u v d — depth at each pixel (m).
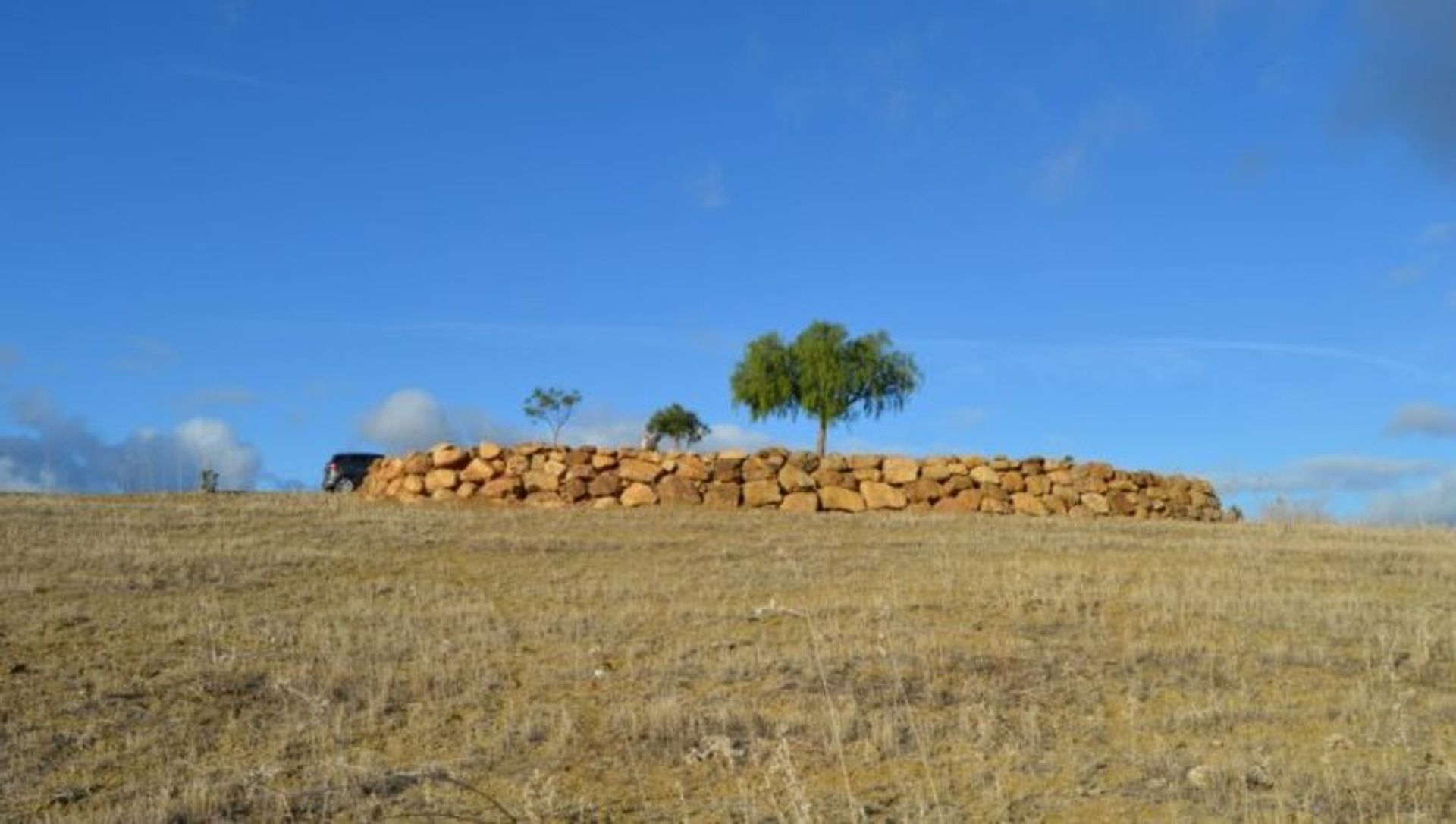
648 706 10.71
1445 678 11.95
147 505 24.28
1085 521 24.69
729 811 8.41
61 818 8.21
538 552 19.23
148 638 13.18
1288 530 23.47
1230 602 14.87
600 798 8.71
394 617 14.27
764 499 26.03
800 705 10.81
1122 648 12.80
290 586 16.31
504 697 11.14
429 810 8.40
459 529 21.44
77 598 15.04
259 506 24.55
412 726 10.34
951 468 26.98
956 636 13.26
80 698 10.98
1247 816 7.99
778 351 40.09
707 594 15.76
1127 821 8.18
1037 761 9.40
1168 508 27.34
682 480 26.09
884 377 39.69
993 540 20.75
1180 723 10.35
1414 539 22.08
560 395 42.09
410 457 26.98
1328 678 11.89
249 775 9.00
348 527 21.50
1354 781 8.69
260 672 11.77
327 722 10.40
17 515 21.88
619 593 15.86
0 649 12.54
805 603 15.17
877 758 9.48
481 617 14.26
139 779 9.14
